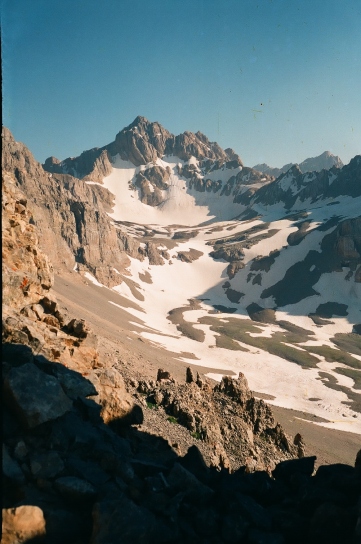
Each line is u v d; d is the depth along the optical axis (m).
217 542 10.47
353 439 75.56
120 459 11.90
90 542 9.27
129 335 125.25
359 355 168.25
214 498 12.09
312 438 66.75
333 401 110.25
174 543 10.24
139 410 17.23
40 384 12.16
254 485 12.74
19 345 14.07
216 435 30.34
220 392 41.50
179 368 96.56
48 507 9.84
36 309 20.34
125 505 9.77
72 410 13.40
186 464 13.68
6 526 9.09
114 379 17.38
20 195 27.05
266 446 37.62
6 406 11.91
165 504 11.08
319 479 12.63
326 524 10.42
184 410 29.73
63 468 10.98
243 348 166.00
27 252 23.97
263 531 10.73
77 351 18.78
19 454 10.95
